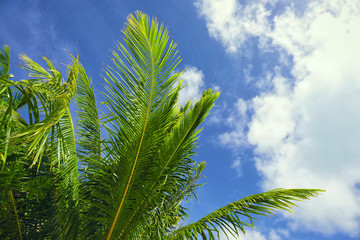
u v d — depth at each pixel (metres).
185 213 5.41
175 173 5.14
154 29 4.04
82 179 4.63
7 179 3.79
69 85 3.18
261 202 4.52
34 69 3.53
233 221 4.37
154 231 4.62
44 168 4.57
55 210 4.57
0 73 3.71
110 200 4.48
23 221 4.49
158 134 4.58
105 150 4.52
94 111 4.90
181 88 4.72
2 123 2.57
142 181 4.52
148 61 4.15
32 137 2.61
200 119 4.88
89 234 4.70
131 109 4.27
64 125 4.28
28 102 2.73
